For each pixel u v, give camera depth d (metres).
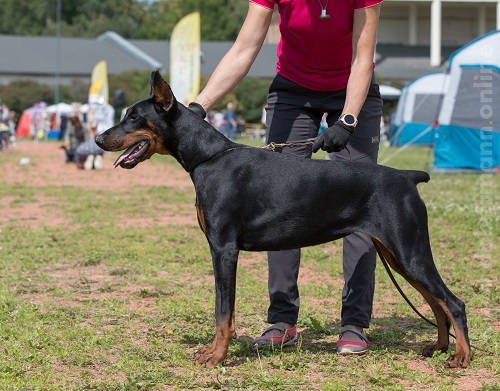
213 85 5.01
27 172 21.11
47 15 102.50
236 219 4.62
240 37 5.05
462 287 7.00
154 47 77.19
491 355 4.90
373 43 4.90
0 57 70.00
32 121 50.75
